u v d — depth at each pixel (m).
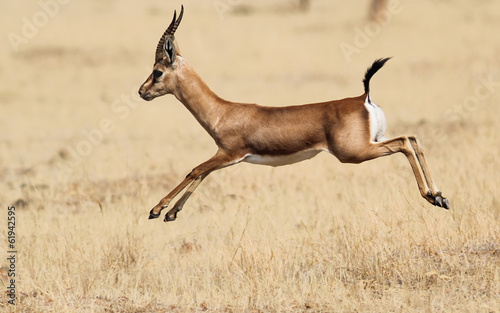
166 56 28.92
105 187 44.94
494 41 95.38
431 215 30.44
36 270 28.45
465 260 26.20
